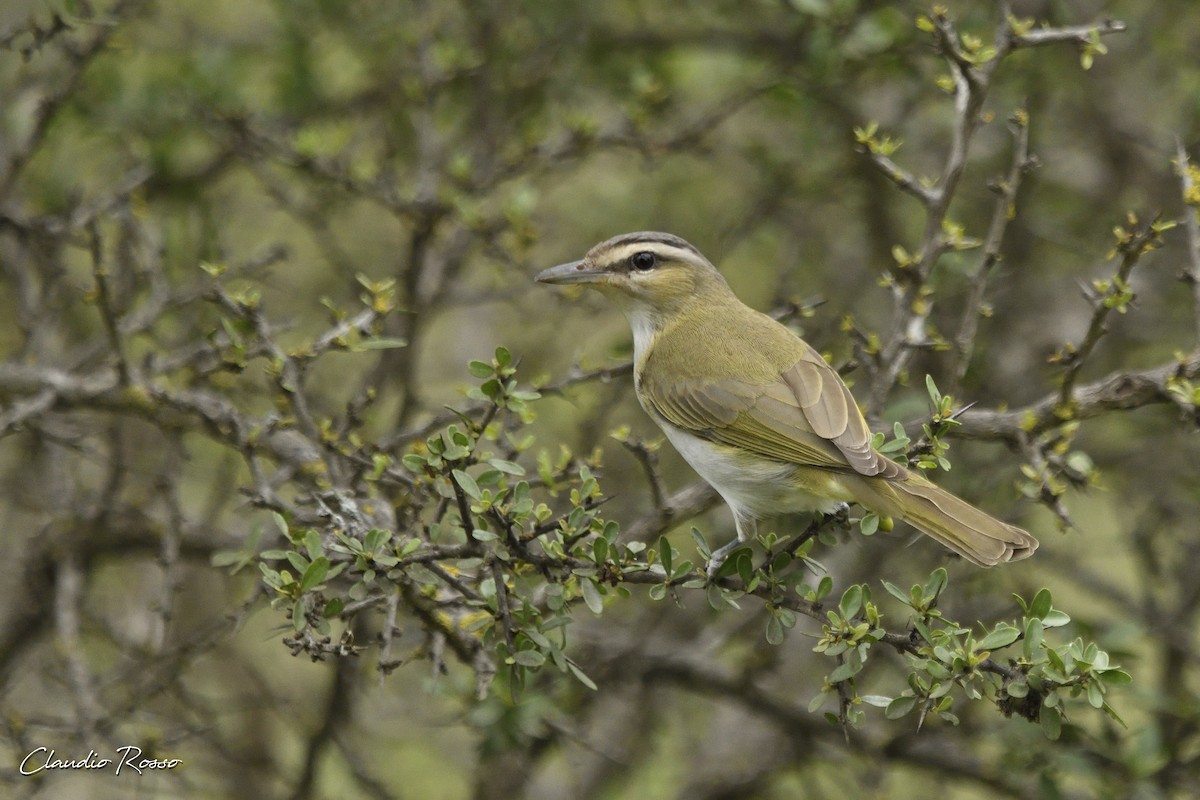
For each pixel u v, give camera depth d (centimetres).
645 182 1691
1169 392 920
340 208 1493
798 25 1431
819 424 960
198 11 1623
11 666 1340
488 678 889
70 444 1109
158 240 1369
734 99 1393
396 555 765
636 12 1581
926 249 995
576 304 1295
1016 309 1580
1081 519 1686
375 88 1505
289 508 918
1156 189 1544
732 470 1002
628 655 1347
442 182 1412
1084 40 938
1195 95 1448
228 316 1160
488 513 764
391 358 1280
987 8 1424
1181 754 1225
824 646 761
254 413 1379
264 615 1628
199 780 1477
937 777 1316
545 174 1452
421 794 1636
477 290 1541
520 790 1395
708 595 816
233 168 1510
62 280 1316
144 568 1541
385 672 755
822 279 1631
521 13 1484
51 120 1226
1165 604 1433
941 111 1543
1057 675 723
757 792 1415
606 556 785
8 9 1502
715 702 1562
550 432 1594
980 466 1398
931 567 1372
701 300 1119
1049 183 1614
